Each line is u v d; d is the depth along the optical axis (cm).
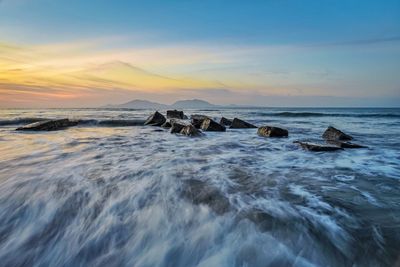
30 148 1011
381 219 386
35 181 561
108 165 721
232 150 1007
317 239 337
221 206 438
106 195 487
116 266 311
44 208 436
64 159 802
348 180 593
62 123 1991
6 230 378
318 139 1351
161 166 714
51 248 342
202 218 397
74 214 418
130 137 1401
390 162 790
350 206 436
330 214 404
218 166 724
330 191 513
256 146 1111
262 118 3488
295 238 340
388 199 468
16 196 480
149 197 479
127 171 653
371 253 309
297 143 1133
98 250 338
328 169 698
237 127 1975
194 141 1259
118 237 360
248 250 322
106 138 1349
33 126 1738
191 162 774
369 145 1144
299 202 453
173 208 432
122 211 426
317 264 296
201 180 581
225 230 364
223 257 314
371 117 3697
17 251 336
